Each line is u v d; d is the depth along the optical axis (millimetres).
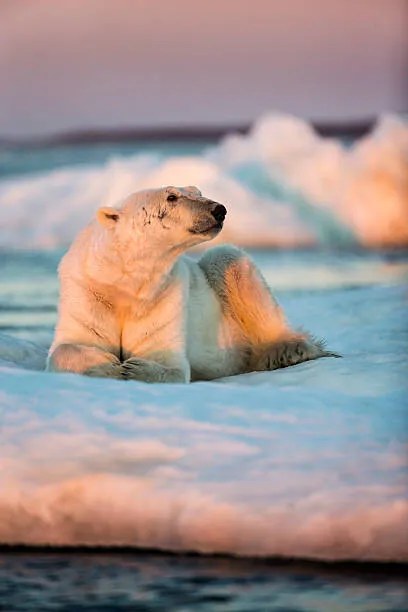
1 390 14711
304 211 75500
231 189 74875
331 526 11867
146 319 19281
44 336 31031
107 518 12516
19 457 13102
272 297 21484
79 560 12344
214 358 20875
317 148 78375
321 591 11336
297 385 18000
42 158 149750
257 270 21562
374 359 19656
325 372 18688
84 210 75438
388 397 15273
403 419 13945
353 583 11516
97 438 13375
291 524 11977
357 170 77312
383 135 78125
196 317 20734
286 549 12023
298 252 68188
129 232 18531
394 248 71875
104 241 18766
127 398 14523
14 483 12742
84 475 12680
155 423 13727
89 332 19047
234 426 13664
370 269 55844
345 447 13047
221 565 12086
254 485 12391
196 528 12258
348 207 75375
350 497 12016
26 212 76312
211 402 14438
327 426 13703
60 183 79500
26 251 68625
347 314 26984
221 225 18609
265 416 14016
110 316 19172
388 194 75812
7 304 40250
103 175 77750
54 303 40688
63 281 19297
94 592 11492
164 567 12070
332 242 73750
